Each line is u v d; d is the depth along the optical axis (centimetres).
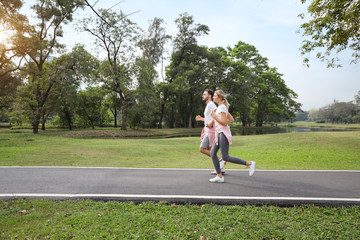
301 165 802
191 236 281
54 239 270
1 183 480
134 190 436
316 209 361
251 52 5103
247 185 475
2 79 2438
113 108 4838
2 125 5131
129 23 3034
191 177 543
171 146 1552
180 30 4191
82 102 4150
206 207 367
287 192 426
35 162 798
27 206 360
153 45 3819
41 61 2688
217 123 478
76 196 398
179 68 4153
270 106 5631
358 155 997
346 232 290
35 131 2661
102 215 333
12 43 2173
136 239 270
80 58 2689
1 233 283
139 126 3906
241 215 338
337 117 11962
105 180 509
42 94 2900
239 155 1122
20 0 2142
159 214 340
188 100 4722
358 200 378
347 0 876
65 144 1495
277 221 323
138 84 3334
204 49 4403
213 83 4653
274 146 1445
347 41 1011
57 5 2483
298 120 18900
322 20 959
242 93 4553
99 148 1326
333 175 573
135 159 981
